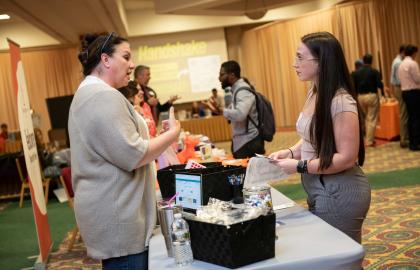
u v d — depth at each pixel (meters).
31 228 5.77
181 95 15.00
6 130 11.73
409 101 7.19
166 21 14.30
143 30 14.28
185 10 10.57
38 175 4.48
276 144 10.73
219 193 1.89
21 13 8.45
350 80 1.93
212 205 1.70
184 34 14.91
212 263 1.58
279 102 14.15
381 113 8.83
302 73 1.96
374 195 4.98
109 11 9.30
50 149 8.24
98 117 1.71
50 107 9.33
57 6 8.44
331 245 1.61
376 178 5.74
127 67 1.89
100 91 1.75
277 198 2.38
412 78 7.14
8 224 6.12
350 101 1.88
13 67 4.05
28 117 4.39
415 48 7.24
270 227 1.55
